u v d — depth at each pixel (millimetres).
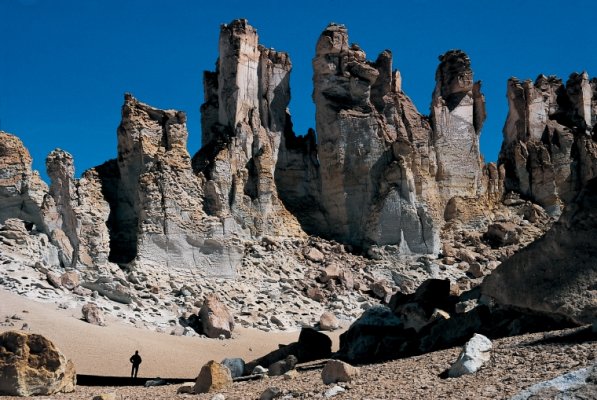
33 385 22141
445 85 65812
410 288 53375
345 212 57688
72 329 36344
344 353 25969
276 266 52188
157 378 29625
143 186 48688
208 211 51375
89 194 48562
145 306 43375
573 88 69062
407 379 17375
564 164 65938
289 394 17984
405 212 56812
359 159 57906
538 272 21156
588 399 13648
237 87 55750
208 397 19672
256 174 55219
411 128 61250
